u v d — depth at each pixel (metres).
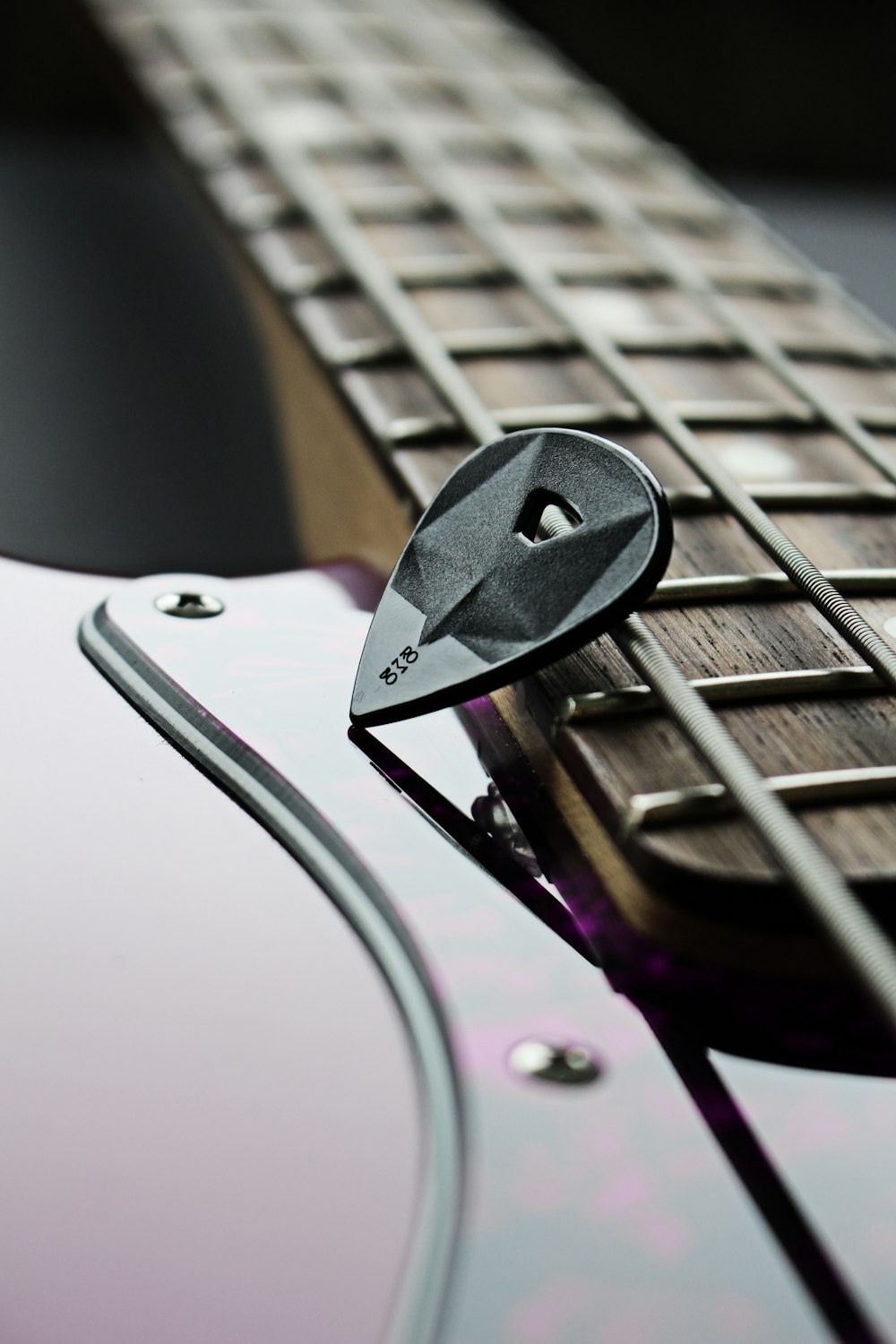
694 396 0.23
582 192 0.29
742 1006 0.16
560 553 0.17
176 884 0.17
